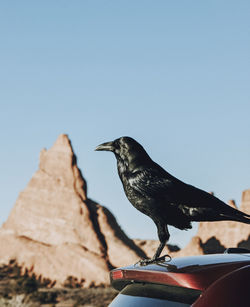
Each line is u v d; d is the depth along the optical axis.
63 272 125.31
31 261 129.38
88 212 139.62
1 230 143.50
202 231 121.62
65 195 142.62
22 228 141.38
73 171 147.00
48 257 129.25
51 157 150.62
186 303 3.09
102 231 138.12
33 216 141.88
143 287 3.40
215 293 3.01
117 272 3.63
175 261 3.52
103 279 122.25
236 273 3.09
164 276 3.20
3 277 122.31
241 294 3.00
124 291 3.55
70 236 135.38
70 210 139.88
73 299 85.19
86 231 136.12
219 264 3.23
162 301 3.21
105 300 82.81
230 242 116.56
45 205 142.75
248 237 114.56
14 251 134.00
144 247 138.12
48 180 146.75
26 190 147.75
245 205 118.06
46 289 108.44
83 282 122.88
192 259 3.50
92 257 127.94
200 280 3.09
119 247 133.50
